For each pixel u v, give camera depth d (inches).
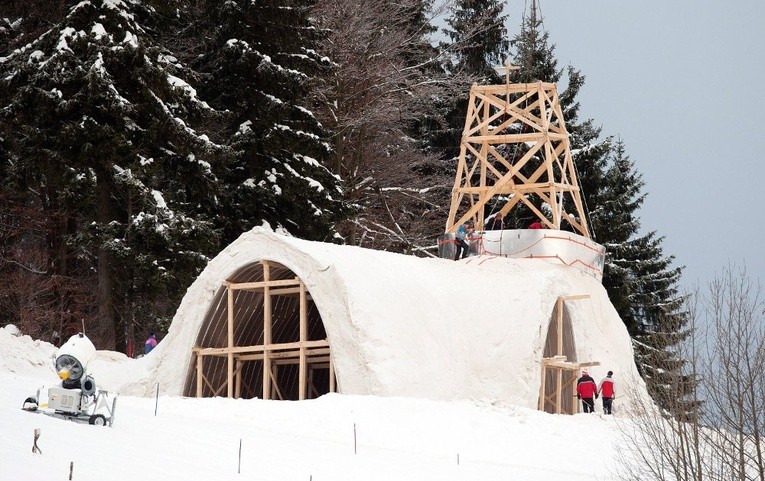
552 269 2022.6
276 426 1402.6
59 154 2191.2
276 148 2465.6
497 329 1921.8
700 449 1449.3
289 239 1817.2
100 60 2193.7
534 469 1357.0
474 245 2111.2
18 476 808.3
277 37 2501.2
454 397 1797.5
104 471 890.7
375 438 1419.8
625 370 2113.7
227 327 1913.1
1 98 2269.9
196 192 2341.3
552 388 2097.7
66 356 1129.4
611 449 1517.0
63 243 2522.1
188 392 1856.5
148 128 2266.2
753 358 1342.3
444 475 1217.4
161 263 2252.7
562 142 2214.6
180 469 976.3
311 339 2194.9
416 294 1878.7
